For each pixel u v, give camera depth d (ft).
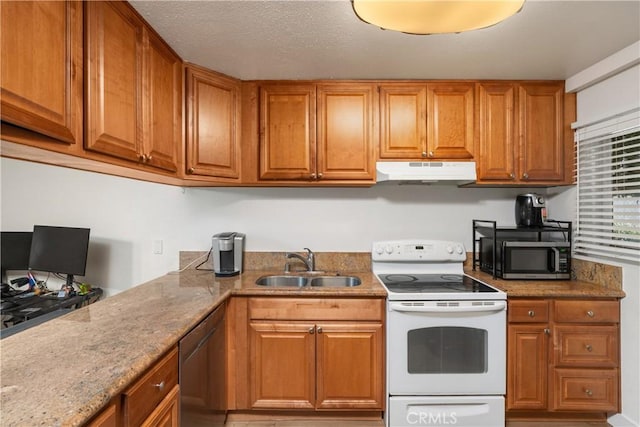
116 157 4.45
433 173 7.04
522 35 5.54
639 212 6.13
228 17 5.00
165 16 4.97
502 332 6.37
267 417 6.89
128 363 3.27
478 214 8.55
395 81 7.38
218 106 6.98
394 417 6.31
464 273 8.13
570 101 7.46
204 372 5.22
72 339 3.90
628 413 6.31
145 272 8.84
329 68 6.82
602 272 6.88
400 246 8.07
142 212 8.87
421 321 6.31
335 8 4.78
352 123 7.37
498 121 7.38
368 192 8.61
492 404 6.33
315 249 8.59
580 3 4.66
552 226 7.99
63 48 3.45
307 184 7.57
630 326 6.29
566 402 6.47
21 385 2.85
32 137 3.24
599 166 6.82
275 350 6.57
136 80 4.85
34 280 9.47
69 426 2.35
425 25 4.84
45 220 9.30
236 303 6.63
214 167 6.90
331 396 6.55
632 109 6.05
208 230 8.67
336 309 6.57
